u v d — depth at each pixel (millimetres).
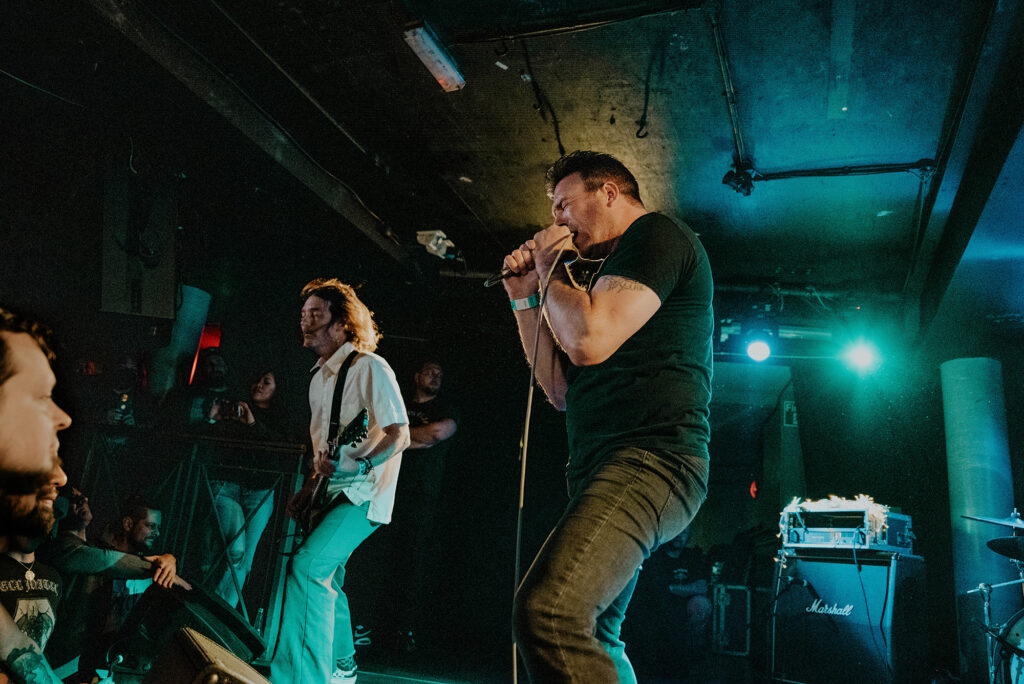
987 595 5270
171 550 3871
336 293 3348
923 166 5562
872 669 5078
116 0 3848
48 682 1244
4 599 1804
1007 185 4367
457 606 8180
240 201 5996
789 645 5520
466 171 6297
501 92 5145
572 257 1929
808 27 4250
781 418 9469
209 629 2908
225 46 4547
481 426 8656
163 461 4125
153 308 4680
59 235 4359
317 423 3162
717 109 5172
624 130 5555
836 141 5465
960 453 6965
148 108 4570
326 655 2889
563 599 1488
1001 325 6910
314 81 5008
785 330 8242
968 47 4223
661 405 1686
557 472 8570
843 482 8680
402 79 5000
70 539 2930
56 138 4336
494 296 8297
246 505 4520
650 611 6656
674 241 1738
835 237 7113
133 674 2846
